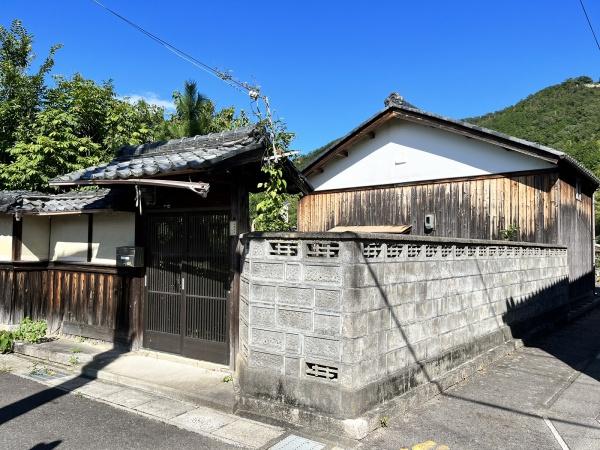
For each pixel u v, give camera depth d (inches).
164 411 197.0
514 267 331.3
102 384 234.4
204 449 160.9
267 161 229.9
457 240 247.0
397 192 513.0
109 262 310.3
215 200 253.8
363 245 179.8
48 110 546.0
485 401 211.6
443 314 235.9
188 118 717.3
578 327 410.0
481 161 462.6
